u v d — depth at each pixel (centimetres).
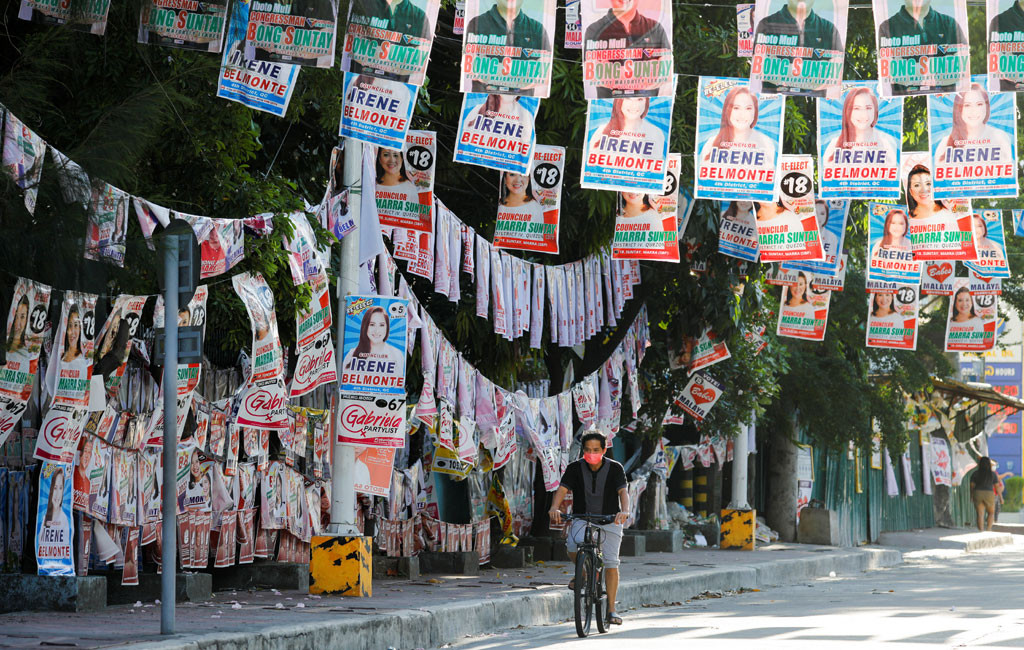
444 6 3634
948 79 2694
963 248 4016
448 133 4016
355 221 3172
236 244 2694
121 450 2836
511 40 2558
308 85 3048
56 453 2456
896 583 4647
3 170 1975
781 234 3850
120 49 2625
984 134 3181
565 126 3844
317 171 3719
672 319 4884
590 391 4412
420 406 3475
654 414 5116
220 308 3022
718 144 3194
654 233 3709
